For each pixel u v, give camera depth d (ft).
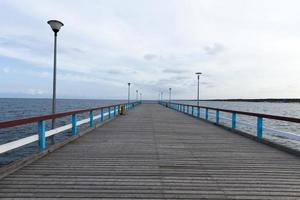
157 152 19.88
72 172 14.33
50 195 11.14
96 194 11.34
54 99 25.32
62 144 21.89
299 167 16.03
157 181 13.08
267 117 23.99
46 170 14.61
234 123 33.14
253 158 18.35
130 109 93.86
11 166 14.06
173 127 36.78
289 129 92.58
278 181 13.33
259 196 11.38
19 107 227.61
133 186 12.35
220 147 22.33
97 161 16.83
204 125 40.19
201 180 13.35
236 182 13.12
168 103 121.80
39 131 18.21
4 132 73.41
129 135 28.58
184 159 17.76
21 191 11.51
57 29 25.27
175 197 11.20
